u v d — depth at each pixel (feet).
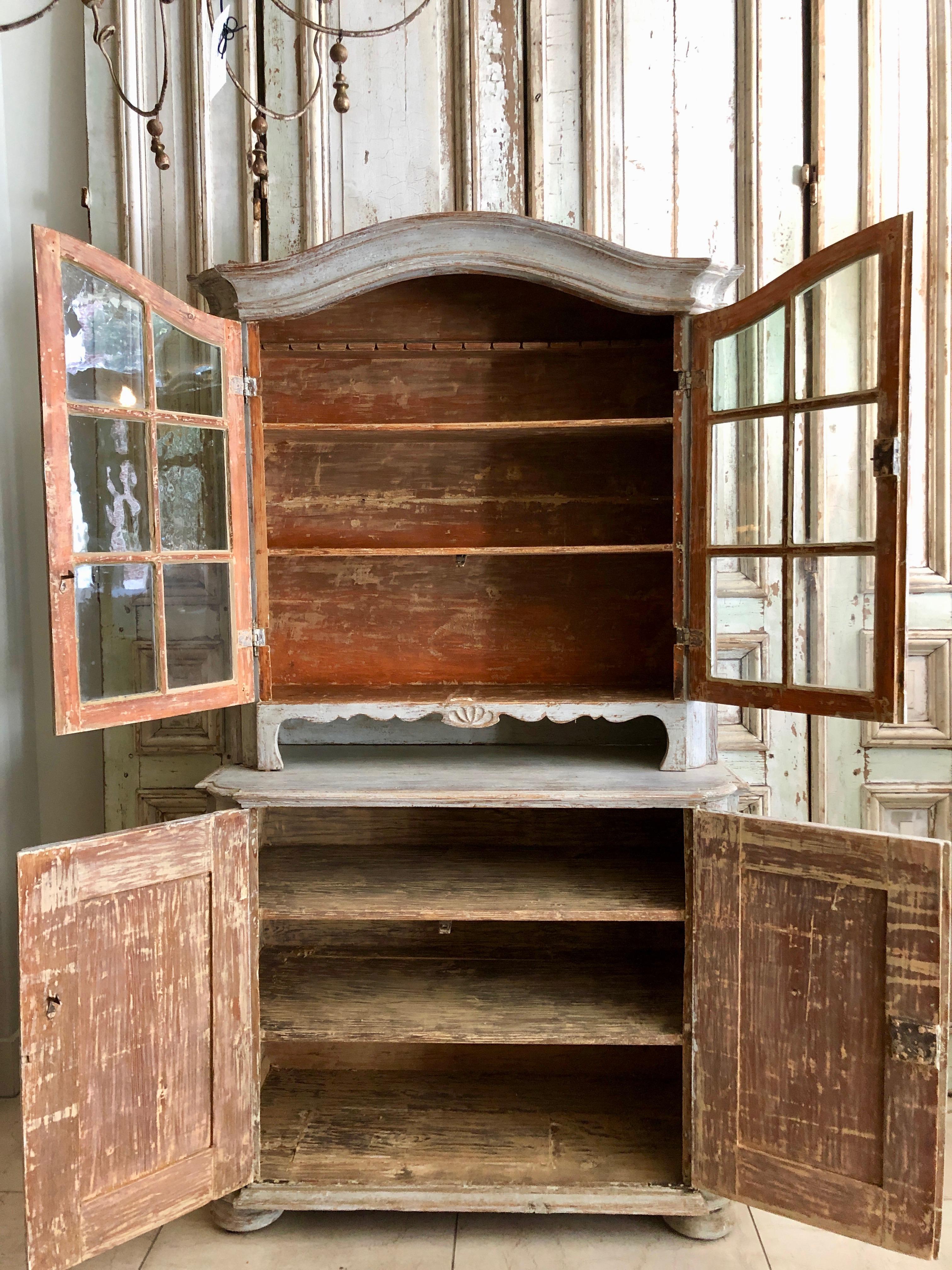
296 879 7.09
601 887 6.93
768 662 8.05
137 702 6.15
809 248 7.94
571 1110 7.42
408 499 8.07
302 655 8.16
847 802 8.34
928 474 8.14
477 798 6.40
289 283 6.61
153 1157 5.99
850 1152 5.82
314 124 7.95
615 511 7.97
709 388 6.61
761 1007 6.08
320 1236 6.54
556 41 7.88
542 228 6.33
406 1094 7.67
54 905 5.49
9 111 8.09
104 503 6.01
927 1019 5.50
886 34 7.79
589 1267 6.21
